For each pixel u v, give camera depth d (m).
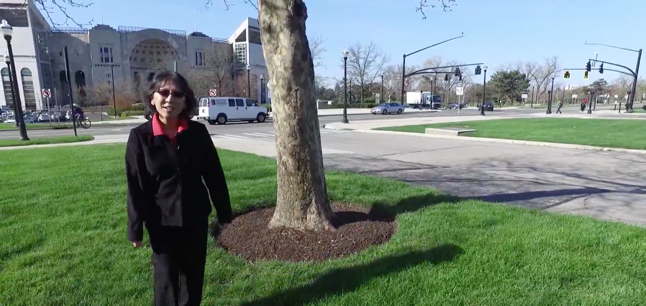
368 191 5.62
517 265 3.07
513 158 9.66
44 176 6.70
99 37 64.38
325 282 2.83
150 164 2.05
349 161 9.06
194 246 2.22
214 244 3.59
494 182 6.71
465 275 2.91
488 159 9.48
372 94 71.62
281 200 3.86
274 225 3.88
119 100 45.94
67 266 3.09
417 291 2.70
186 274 2.25
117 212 4.57
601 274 2.92
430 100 60.56
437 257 3.22
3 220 4.24
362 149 11.55
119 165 7.82
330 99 73.88
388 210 4.65
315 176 3.78
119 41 66.00
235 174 6.74
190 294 2.26
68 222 4.16
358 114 41.41
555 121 24.19
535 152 10.80
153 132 2.07
